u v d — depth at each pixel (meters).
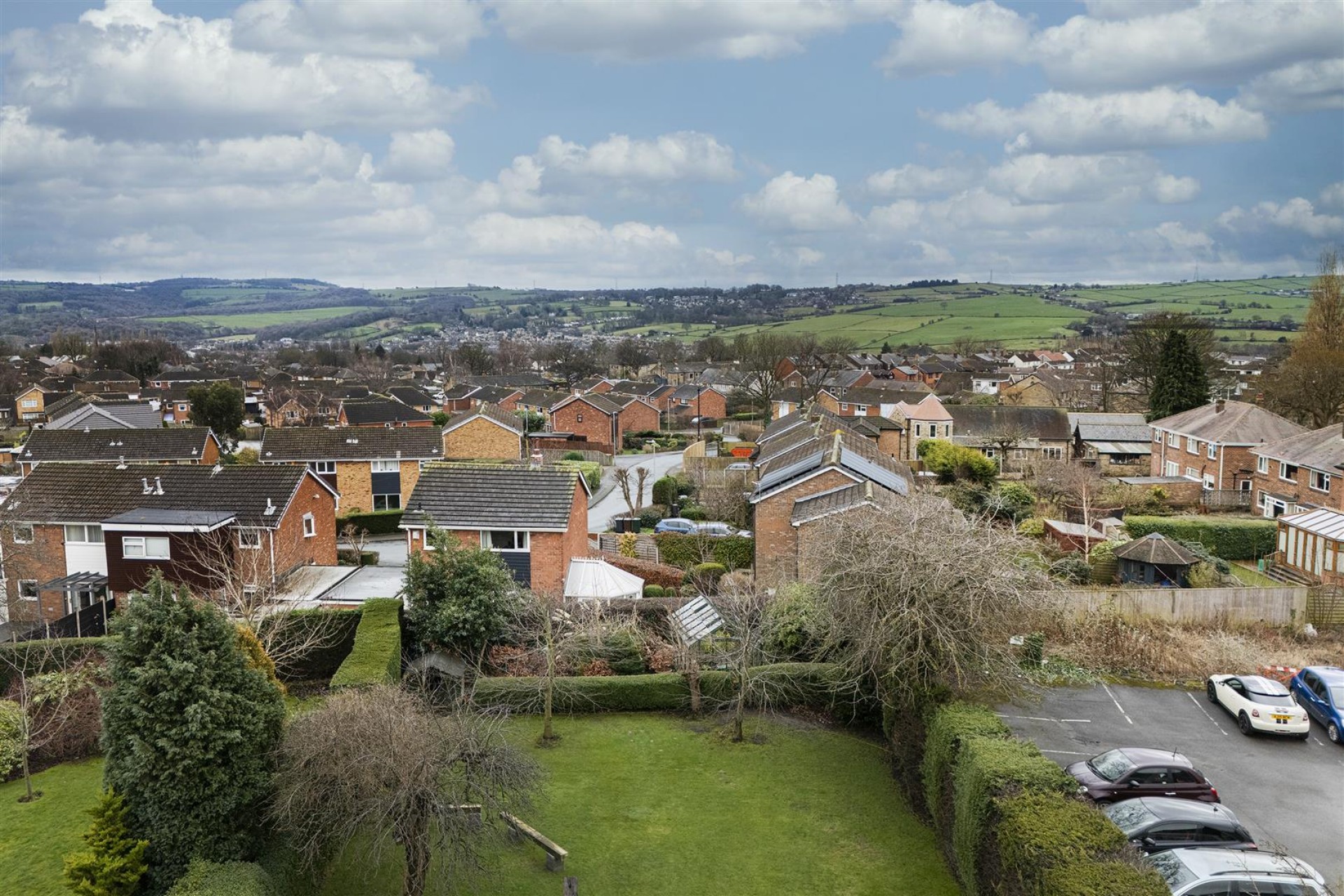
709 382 148.50
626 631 33.25
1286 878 17.42
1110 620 35.59
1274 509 53.91
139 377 162.62
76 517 42.75
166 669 18.09
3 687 31.27
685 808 23.95
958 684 24.69
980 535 25.91
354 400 109.81
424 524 39.16
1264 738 27.92
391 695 20.33
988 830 18.33
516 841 22.09
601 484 81.19
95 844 17.70
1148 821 20.00
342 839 19.27
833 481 42.22
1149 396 94.19
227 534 40.91
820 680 29.89
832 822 23.33
